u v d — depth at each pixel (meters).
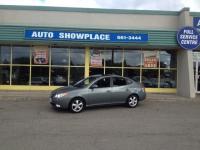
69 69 22.03
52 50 21.98
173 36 20.19
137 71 22.39
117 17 21.42
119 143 9.18
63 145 8.88
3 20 20.89
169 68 22.59
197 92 22.86
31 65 21.92
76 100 14.58
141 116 13.82
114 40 19.77
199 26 20.92
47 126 11.45
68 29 19.52
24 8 21.00
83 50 22.11
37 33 19.36
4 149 8.43
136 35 19.88
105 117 13.47
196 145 9.05
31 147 8.64
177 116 13.99
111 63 22.19
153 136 10.11
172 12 21.61
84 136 9.99
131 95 16.16
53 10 21.09
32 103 16.95
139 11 21.48
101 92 15.25
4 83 21.91
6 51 21.84
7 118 12.92
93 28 20.03
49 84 21.98
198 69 22.80
